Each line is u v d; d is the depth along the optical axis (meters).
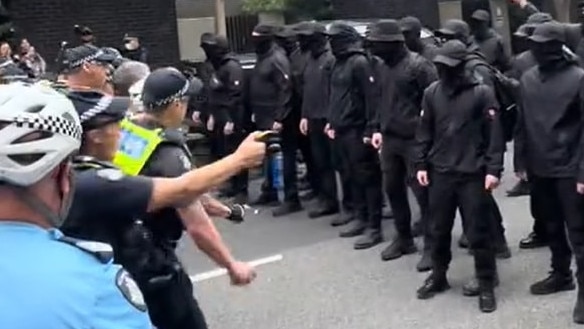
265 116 9.60
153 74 3.92
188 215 3.64
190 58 16.28
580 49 7.61
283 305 6.77
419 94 7.24
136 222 3.22
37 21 14.37
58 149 1.84
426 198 7.20
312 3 18.14
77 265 1.76
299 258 7.99
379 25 7.30
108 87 4.93
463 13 18.44
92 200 2.96
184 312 3.66
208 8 16.64
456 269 7.21
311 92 9.11
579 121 5.79
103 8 14.89
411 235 7.79
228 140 10.08
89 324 1.72
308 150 9.91
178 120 3.92
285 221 9.41
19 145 1.79
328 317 6.43
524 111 6.04
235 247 8.50
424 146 6.39
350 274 7.39
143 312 1.82
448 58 6.04
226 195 10.10
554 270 6.48
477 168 6.14
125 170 3.60
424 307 6.47
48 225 1.85
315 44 9.01
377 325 6.19
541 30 5.78
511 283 6.82
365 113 8.03
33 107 1.83
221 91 10.00
